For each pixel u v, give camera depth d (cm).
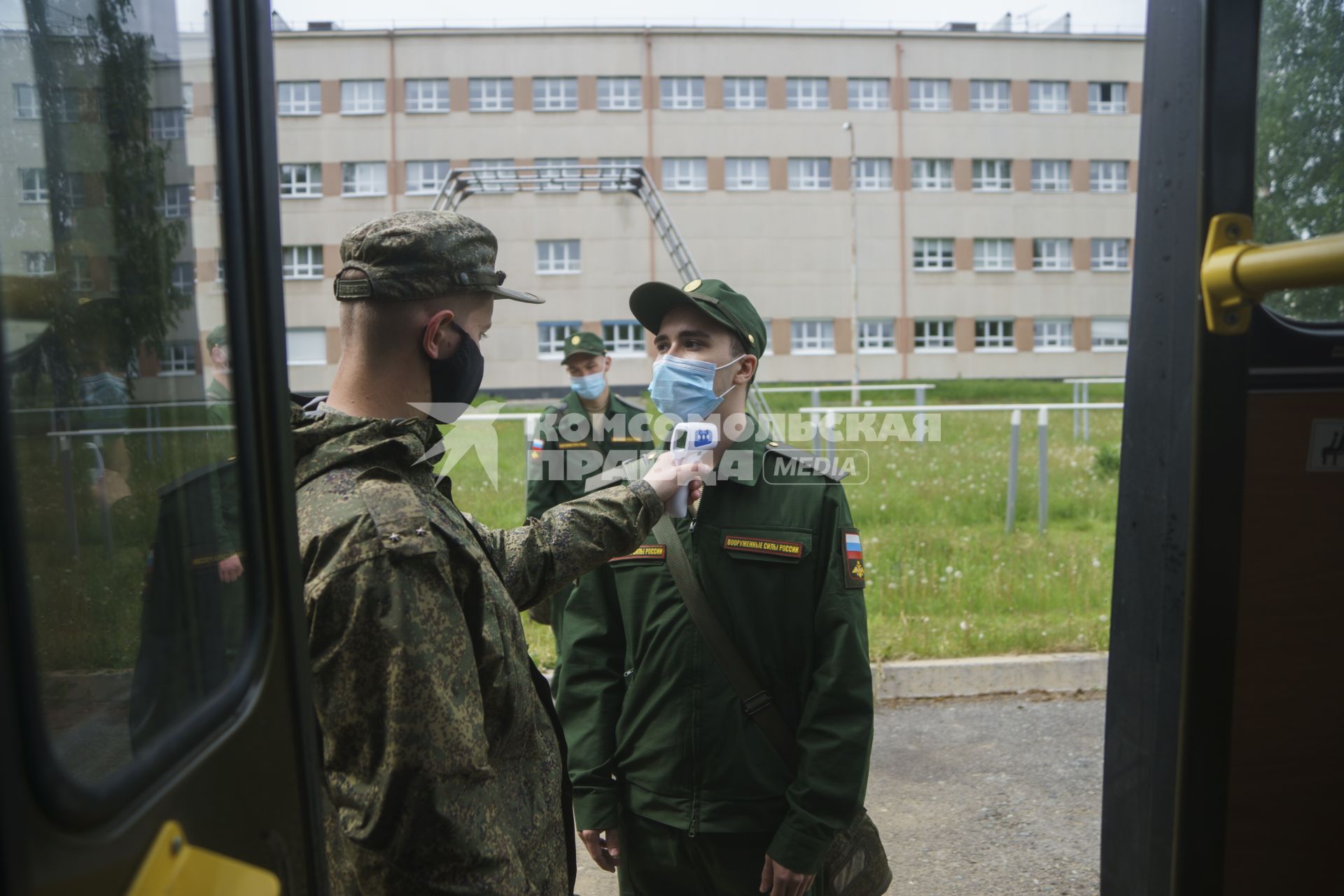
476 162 4712
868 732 206
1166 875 166
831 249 4878
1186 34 163
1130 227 5075
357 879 137
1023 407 884
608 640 232
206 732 95
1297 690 152
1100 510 973
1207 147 142
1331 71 152
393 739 131
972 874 360
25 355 105
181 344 106
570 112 4731
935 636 566
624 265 4575
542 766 161
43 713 71
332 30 4662
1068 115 5016
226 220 107
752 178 4838
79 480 107
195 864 87
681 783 213
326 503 138
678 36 4762
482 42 4703
